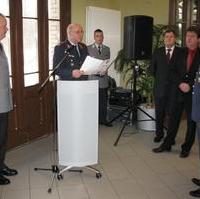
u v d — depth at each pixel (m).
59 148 3.50
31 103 4.88
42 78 5.05
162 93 4.69
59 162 3.55
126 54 5.08
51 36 5.16
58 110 3.42
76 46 3.67
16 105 4.58
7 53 4.37
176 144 4.85
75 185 3.48
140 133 5.42
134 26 4.92
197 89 3.30
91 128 3.46
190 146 4.34
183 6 6.35
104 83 5.67
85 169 3.88
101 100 5.78
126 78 6.41
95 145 3.52
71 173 3.78
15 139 4.62
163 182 3.57
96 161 3.57
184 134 5.31
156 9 6.56
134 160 4.21
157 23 6.58
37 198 3.20
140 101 5.78
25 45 4.68
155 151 4.52
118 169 3.92
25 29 4.65
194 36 4.09
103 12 6.07
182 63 4.22
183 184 3.52
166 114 4.91
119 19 6.49
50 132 5.34
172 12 6.41
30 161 4.13
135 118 5.72
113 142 4.95
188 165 4.05
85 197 3.22
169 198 3.21
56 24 5.24
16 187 3.42
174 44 4.60
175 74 4.39
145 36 5.01
